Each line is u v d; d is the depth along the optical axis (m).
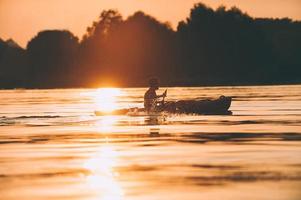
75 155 24.50
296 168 20.94
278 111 46.91
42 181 19.36
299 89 96.31
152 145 27.22
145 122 38.38
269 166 21.31
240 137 29.64
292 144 26.81
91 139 29.78
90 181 19.34
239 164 21.80
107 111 42.56
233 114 43.91
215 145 26.86
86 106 57.53
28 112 48.97
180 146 26.69
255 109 49.28
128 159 23.28
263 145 26.59
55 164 22.34
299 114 43.97
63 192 17.98
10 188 18.50
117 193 17.77
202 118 40.69
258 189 18.05
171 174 20.17
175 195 17.52
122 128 34.94
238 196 17.33
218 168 21.09
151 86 40.88
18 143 28.45
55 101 69.62
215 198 17.16
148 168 21.30
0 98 80.44
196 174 20.12
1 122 39.41
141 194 17.67
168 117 41.12
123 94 93.12
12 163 22.64
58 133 32.69
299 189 18.00
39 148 26.67
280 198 17.12
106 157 23.84
